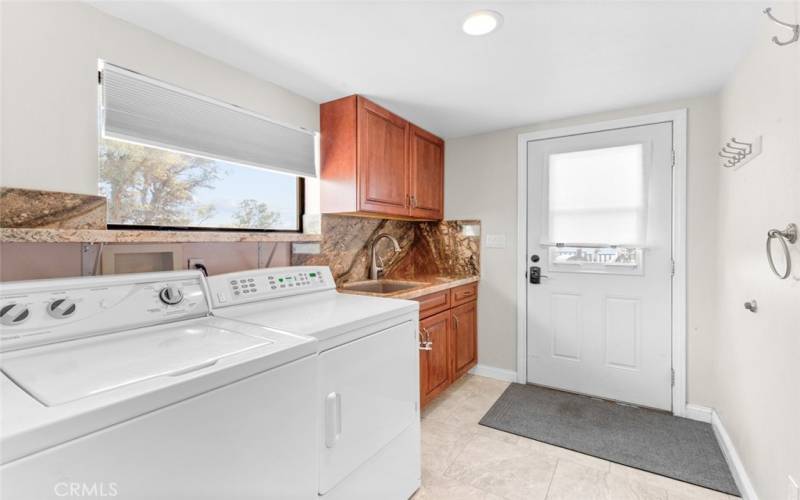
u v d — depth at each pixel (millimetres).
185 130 1632
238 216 1979
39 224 1224
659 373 2350
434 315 2395
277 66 1808
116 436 694
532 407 2432
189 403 803
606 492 1634
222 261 1849
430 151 2922
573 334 2631
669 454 1896
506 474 1767
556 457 1893
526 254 2791
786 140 1193
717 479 1702
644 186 2352
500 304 2924
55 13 1261
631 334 2432
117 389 745
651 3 1319
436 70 1849
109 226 1494
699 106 2199
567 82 1997
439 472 1789
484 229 2982
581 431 2131
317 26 1466
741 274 1680
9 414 643
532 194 2760
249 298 1533
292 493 1043
